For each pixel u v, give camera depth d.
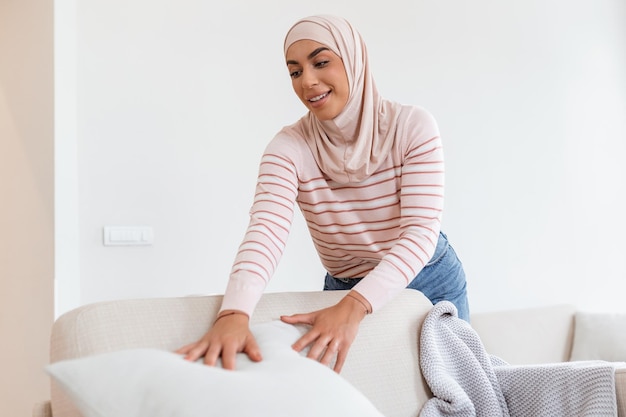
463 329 1.67
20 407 3.42
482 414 1.56
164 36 3.44
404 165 1.70
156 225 3.36
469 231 4.15
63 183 3.15
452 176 4.12
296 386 1.07
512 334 3.91
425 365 1.56
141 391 1.00
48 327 3.14
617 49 4.86
